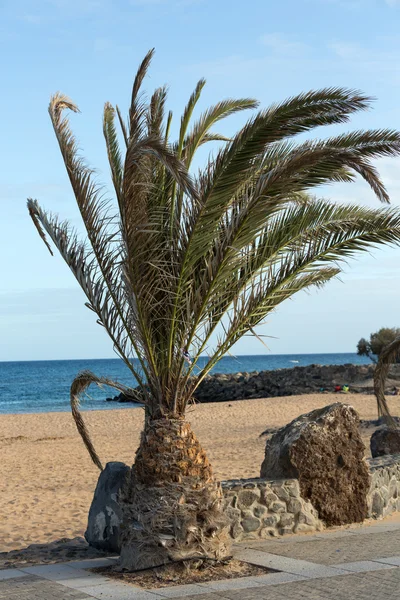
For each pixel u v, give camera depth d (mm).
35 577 6523
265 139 6098
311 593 5656
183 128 7285
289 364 153125
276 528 8039
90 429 29031
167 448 6617
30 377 105438
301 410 34875
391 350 10211
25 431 29031
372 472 9047
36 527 10383
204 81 7266
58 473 16109
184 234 6605
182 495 6555
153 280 6625
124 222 6297
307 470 8359
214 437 23359
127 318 6871
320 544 7543
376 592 5594
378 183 6621
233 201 6637
